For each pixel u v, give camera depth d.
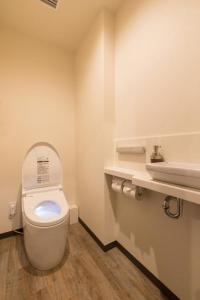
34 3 1.35
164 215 1.05
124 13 1.35
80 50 1.85
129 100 1.32
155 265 1.12
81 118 1.86
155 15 1.07
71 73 2.00
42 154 1.57
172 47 0.97
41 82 1.81
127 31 1.32
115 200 1.51
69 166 2.02
